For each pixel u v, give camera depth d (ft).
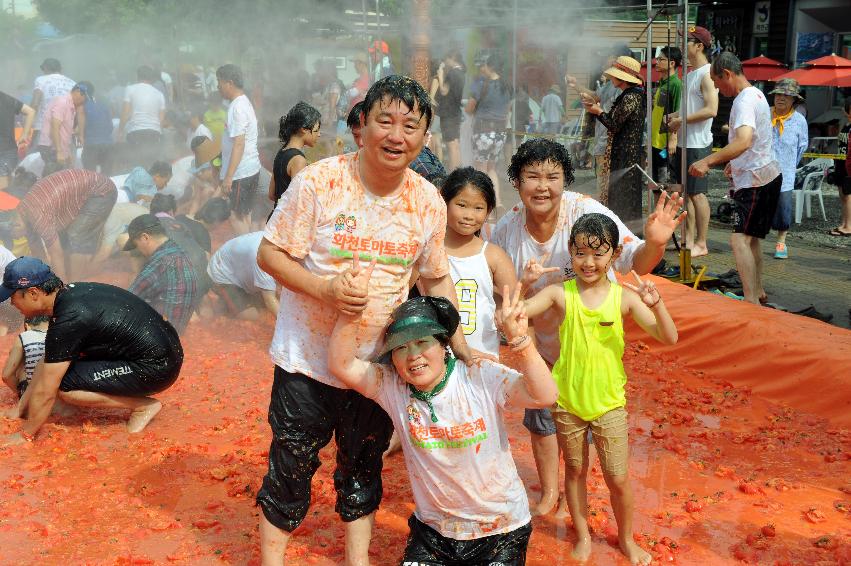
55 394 17.29
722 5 71.92
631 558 12.89
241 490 15.26
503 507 11.00
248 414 19.01
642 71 39.42
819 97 67.36
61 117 40.40
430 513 11.19
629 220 31.07
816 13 65.51
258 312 26.27
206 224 31.86
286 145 24.03
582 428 12.80
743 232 25.81
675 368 22.02
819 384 19.04
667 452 16.90
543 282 14.30
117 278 29.76
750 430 18.02
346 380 10.80
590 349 12.48
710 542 13.44
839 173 39.09
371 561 12.97
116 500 15.01
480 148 41.57
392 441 16.76
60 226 28.09
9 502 14.89
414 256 11.16
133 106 45.03
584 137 40.29
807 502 14.73
